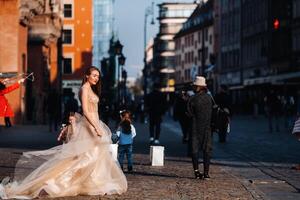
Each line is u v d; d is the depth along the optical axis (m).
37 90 52.50
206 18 123.88
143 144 27.50
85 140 12.20
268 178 15.16
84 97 12.48
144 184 13.95
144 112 59.03
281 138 31.64
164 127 47.72
